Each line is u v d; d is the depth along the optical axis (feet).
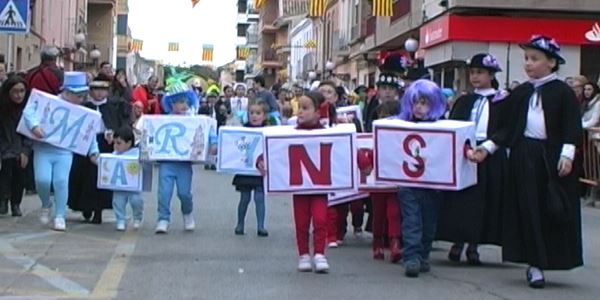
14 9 47.16
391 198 33.55
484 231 32.55
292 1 250.57
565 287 30.22
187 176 40.45
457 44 89.86
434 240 33.17
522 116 29.78
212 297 27.40
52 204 43.29
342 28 174.29
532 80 30.19
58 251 34.73
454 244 34.65
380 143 30.94
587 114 59.11
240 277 30.50
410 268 31.04
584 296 28.81
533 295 28.71
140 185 40.60
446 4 90.53
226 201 53.52
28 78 47.39
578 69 90.58
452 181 30.53
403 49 126.52
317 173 30.99
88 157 41.81
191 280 29.84
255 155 39.70
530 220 29.37
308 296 27.76
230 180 68.03
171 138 39.70
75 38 155.43
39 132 38.45
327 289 28.84
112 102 43.39
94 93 42.86
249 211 48.93
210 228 42.09
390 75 38.19
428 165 30.58
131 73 253.65
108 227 41.60
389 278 30.89
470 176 31.40
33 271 30.89
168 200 40.19
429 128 30.50
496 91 33.88
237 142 39.86
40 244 36.14
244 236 39.86
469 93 34.24
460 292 28.81
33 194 53.11
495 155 32.40
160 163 40.32
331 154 30.99
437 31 93.97
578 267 32.19
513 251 29.84
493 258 35.68
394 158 30.89
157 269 31.60
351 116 42.32
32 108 38.70
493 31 89.56
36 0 126.21
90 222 42.93
